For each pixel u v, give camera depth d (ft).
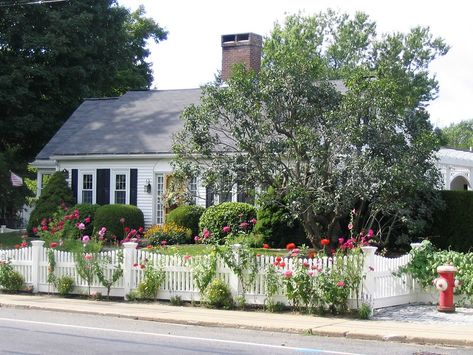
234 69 65.98
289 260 46.60
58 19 120.88
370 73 68.54
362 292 44.45
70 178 102.47
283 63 65.26
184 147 68.18
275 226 76.13
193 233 86.02
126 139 100.78
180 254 52.24
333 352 33.40
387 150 62.64
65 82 126.11
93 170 100.99
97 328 40.29
